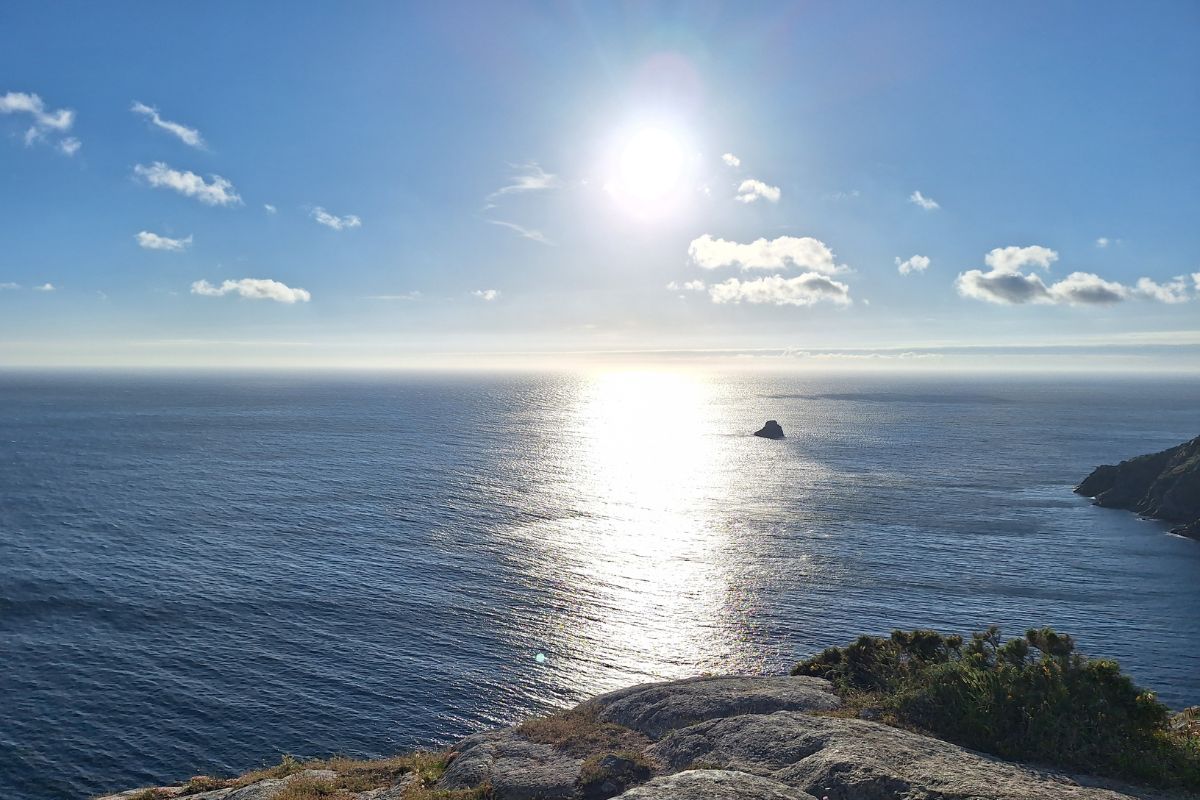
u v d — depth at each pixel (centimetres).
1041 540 10294
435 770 1922
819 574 8531
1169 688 5797
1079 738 1576
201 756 4694
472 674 5862
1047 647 1859
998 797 1287
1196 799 1380
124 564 8538
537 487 14238
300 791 1908
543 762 1795
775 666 6122
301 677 5722
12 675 5684
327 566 8506
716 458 19262
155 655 6066
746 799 1280
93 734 4906
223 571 8281
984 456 19388
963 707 1731
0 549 9156
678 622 7012
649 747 1823
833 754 1501
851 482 15275
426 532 10244
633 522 11250
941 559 9231
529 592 7756
